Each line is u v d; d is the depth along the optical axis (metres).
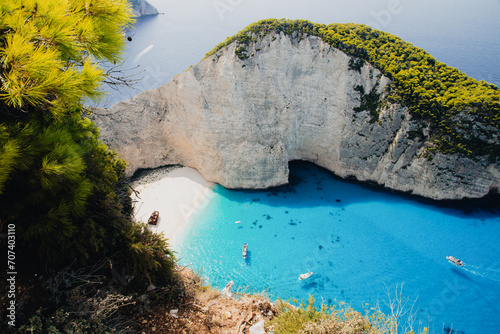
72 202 7.60
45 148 6.56
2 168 5.25
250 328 9.30
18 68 4.90
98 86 5.89
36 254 8.29
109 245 10.14
